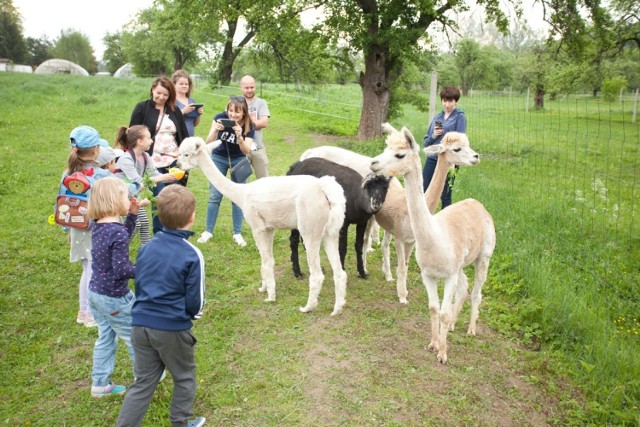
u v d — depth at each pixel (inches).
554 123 727.1
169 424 127.6
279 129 652.1
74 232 161.6
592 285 206.7
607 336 161.9
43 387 142.0
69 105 710.5
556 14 526.9
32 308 186.5
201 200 333.7
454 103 236.8
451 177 252.1
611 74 975.6
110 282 124.5
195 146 196.7
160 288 110.7
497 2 515.8
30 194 319.9
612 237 260.5
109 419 130.6
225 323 179.9
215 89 1049.5
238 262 235.8
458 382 147.3
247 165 245.0
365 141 549.0
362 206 196.9
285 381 145.5
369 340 169.2
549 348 165.6
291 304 195.9
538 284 197.5
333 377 147.7
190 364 118.6
